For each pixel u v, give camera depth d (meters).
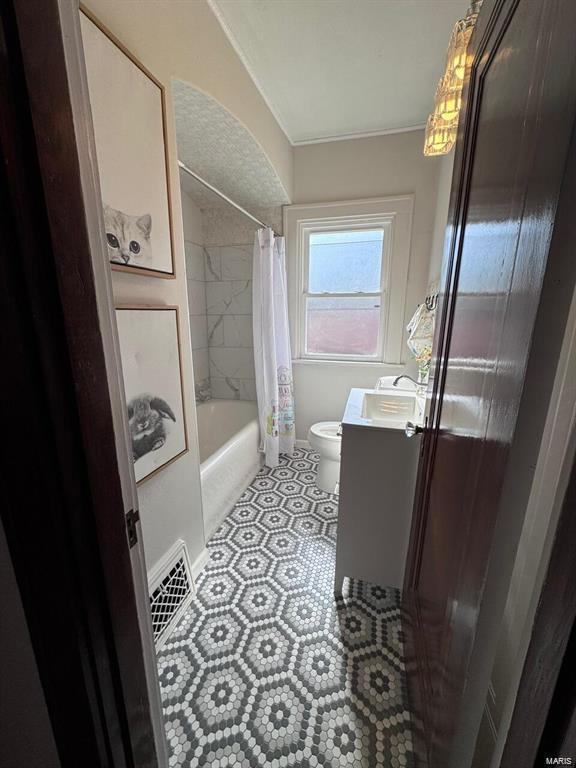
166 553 1.36
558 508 0.39
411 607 1.16
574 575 0.32
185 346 1.41
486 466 0.49
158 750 0.74
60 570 0.45
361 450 1.30
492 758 0.56
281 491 2.35
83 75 0.49
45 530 0.44
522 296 0.40
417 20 1.46
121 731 0.58
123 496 0.59
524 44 0.44
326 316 2.83
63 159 0.42
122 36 0.99
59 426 0.43
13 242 0.37
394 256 2.50
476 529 0.52
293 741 0.98
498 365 0.47
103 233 0.54
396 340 2.65
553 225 0.33
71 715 0.51
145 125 1.09
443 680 0.68
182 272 1.36
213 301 2.95
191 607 1.44
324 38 1.56
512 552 0.44
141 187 1.09
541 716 0.37
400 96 1.99
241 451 2.27
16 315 0.38
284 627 1.34
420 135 2.31
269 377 2.54
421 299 2.51
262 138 1.94
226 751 0.96
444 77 1.05
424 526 1.05
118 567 0.55
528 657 0.39
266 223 2.72
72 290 0.44
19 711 0.55
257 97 1.85
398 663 1.20
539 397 0.38
